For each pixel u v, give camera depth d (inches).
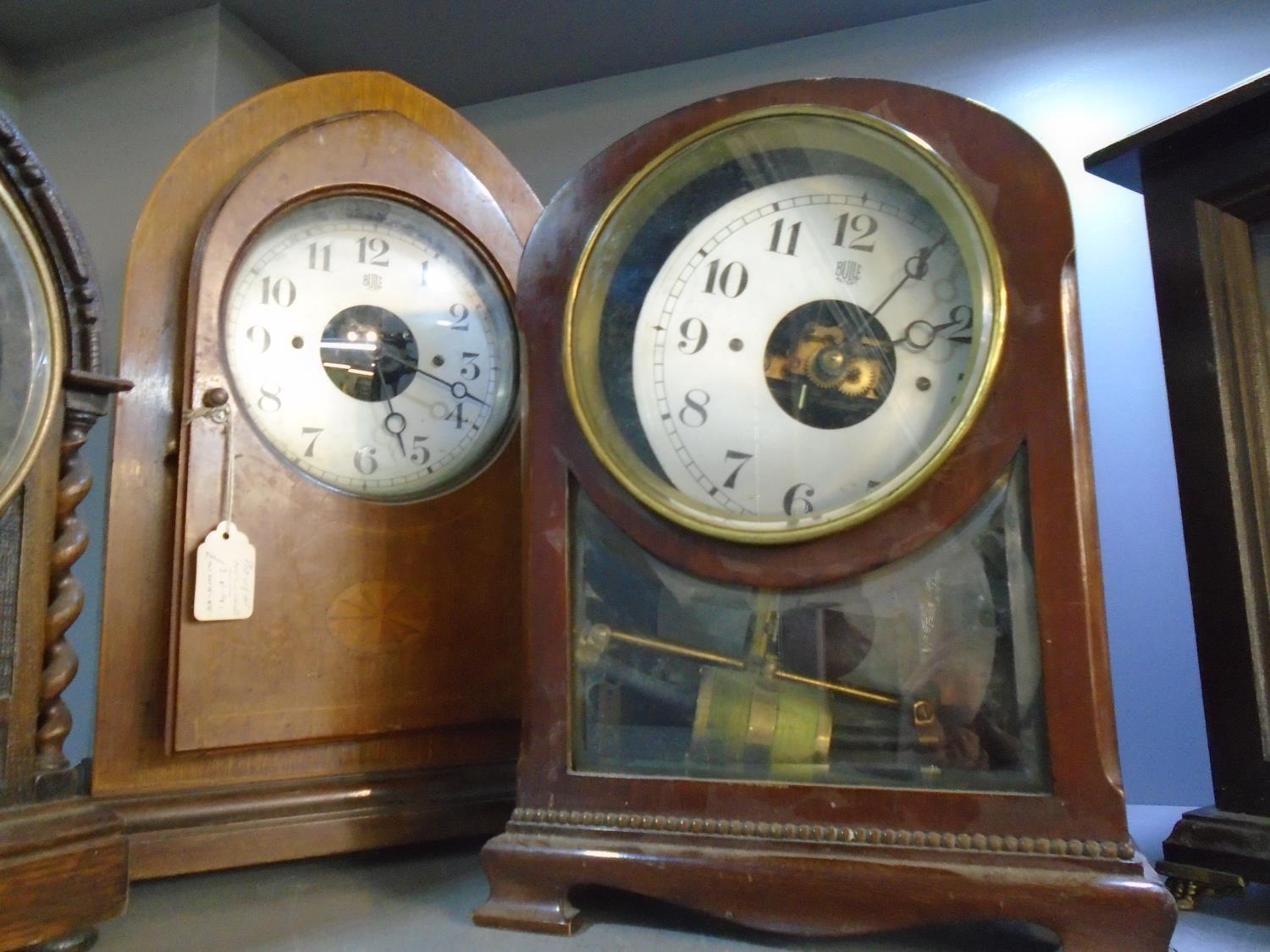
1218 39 48.3
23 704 29.9
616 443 32.2
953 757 27.5
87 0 50.6
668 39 54.1
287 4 50.9
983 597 27.7
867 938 29.1
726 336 32.1
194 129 50.8
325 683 39.2
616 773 30.3
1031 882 25.5
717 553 30.1
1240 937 29.2
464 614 41.9
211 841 36.7
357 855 40.7
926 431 29.1
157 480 39.5
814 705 29.1
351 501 40.8
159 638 38.8
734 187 33.3
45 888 27.7
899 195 31.0
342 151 42.9
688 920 30.6
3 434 30.1
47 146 53.9
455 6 50.8
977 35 51.7
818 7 51.6
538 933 29.4
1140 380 46.5
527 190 47.6
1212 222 34.8
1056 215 28.2
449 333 44.6
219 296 39.8
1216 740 32.6
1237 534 32.8
